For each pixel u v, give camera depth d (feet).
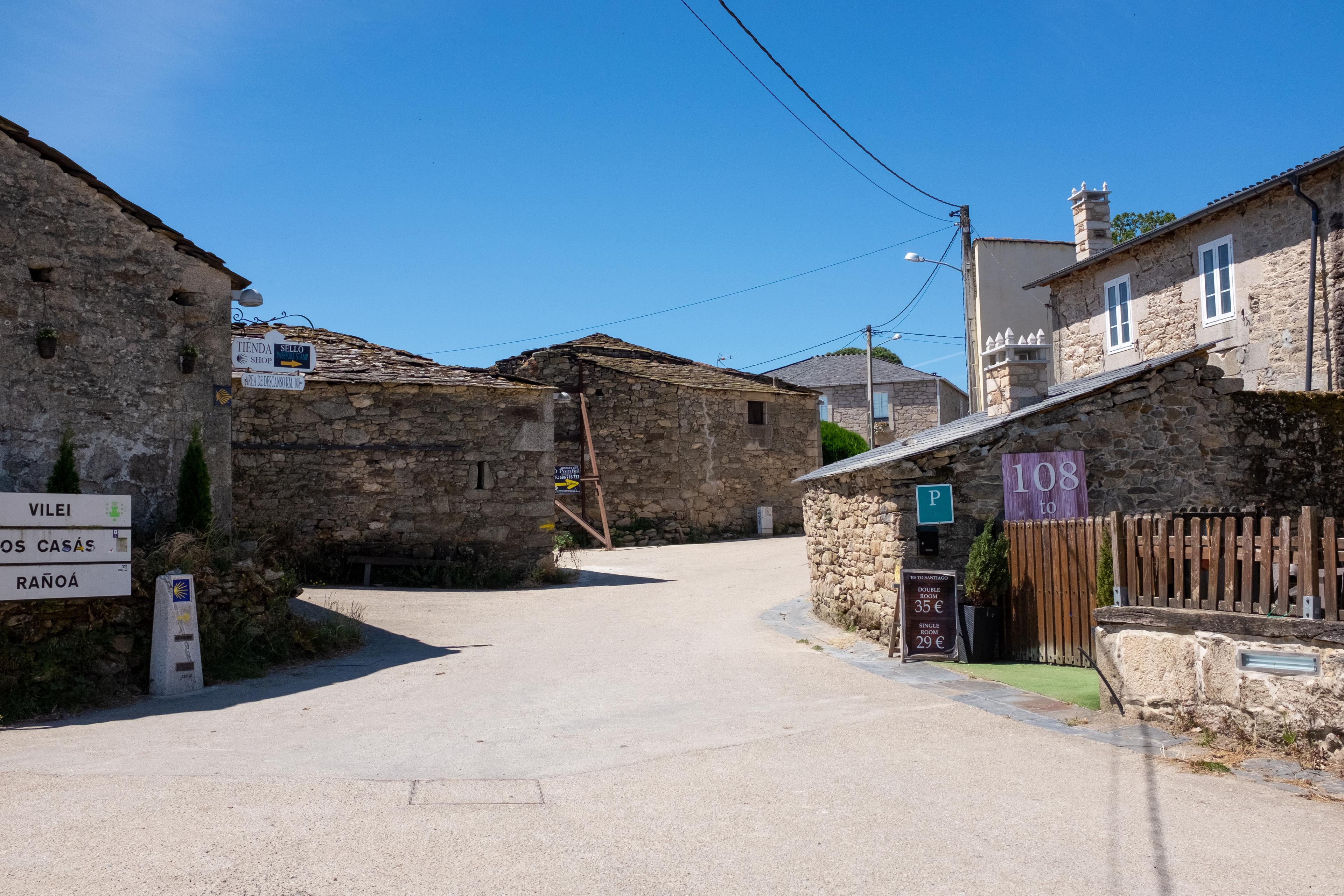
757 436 92.58
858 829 15.87
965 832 15.70
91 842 14.28
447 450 57.57
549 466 60.29
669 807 16.92
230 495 35.12
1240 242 55.72
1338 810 16.46
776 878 13.84
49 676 25.02
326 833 15.08
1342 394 40.42
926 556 35.22
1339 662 18.35
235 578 31.83
